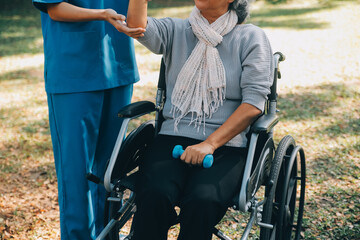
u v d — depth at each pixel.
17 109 5.20
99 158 2.28
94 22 2.00
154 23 1.93
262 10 13.21
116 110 2.21
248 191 1.67
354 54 7.79
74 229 2.10
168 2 14.24
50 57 2.03
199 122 1.93
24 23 11.10
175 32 1.98
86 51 2.00
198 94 1.94
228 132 1.81
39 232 2.63
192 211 1.65
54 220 2.79
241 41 1.92
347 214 2.75
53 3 1.89
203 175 1.74
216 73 1.90
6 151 3.97
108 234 1.98
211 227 1.65
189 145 1.90
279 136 4.18
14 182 3.35
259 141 1.96
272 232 2.06
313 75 6.45
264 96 1.86
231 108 1.95
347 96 5.40
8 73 6.88
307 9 13.06
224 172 1.76
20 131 4.48
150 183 1.72
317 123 4.52
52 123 2.11
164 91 2.09
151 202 1.68
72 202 2.09
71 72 2.00
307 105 5.10
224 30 1.91
